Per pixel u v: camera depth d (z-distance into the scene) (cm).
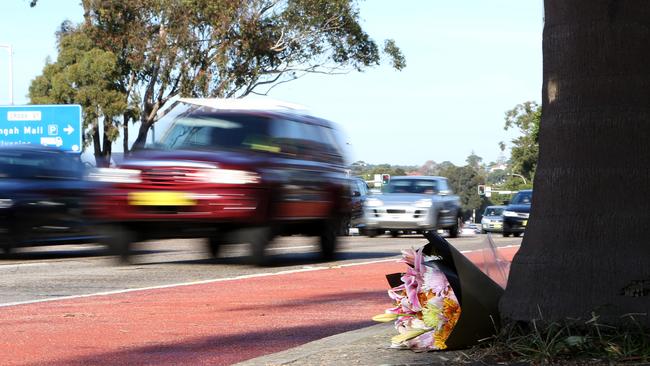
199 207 1694
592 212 688
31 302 1267
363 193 3953
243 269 1794
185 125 1802
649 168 691
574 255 686
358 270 1786
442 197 3522
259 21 5694
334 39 6041
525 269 703
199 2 5406
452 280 721
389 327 916
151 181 1716
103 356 861
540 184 712
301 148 1875
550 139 711
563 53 709
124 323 1071
